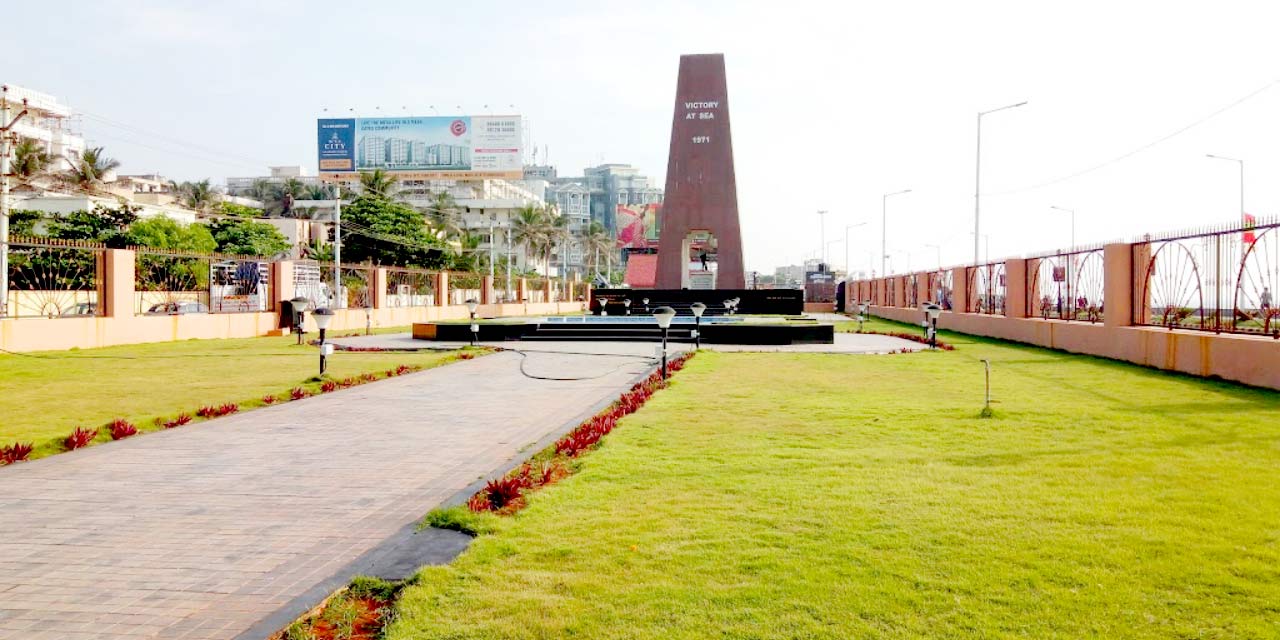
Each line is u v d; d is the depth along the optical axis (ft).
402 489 18.19
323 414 28.96
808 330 63.87
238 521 15.74
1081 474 16.94
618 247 331.16
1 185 78.95
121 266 60.64
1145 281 42.22
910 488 16.10
